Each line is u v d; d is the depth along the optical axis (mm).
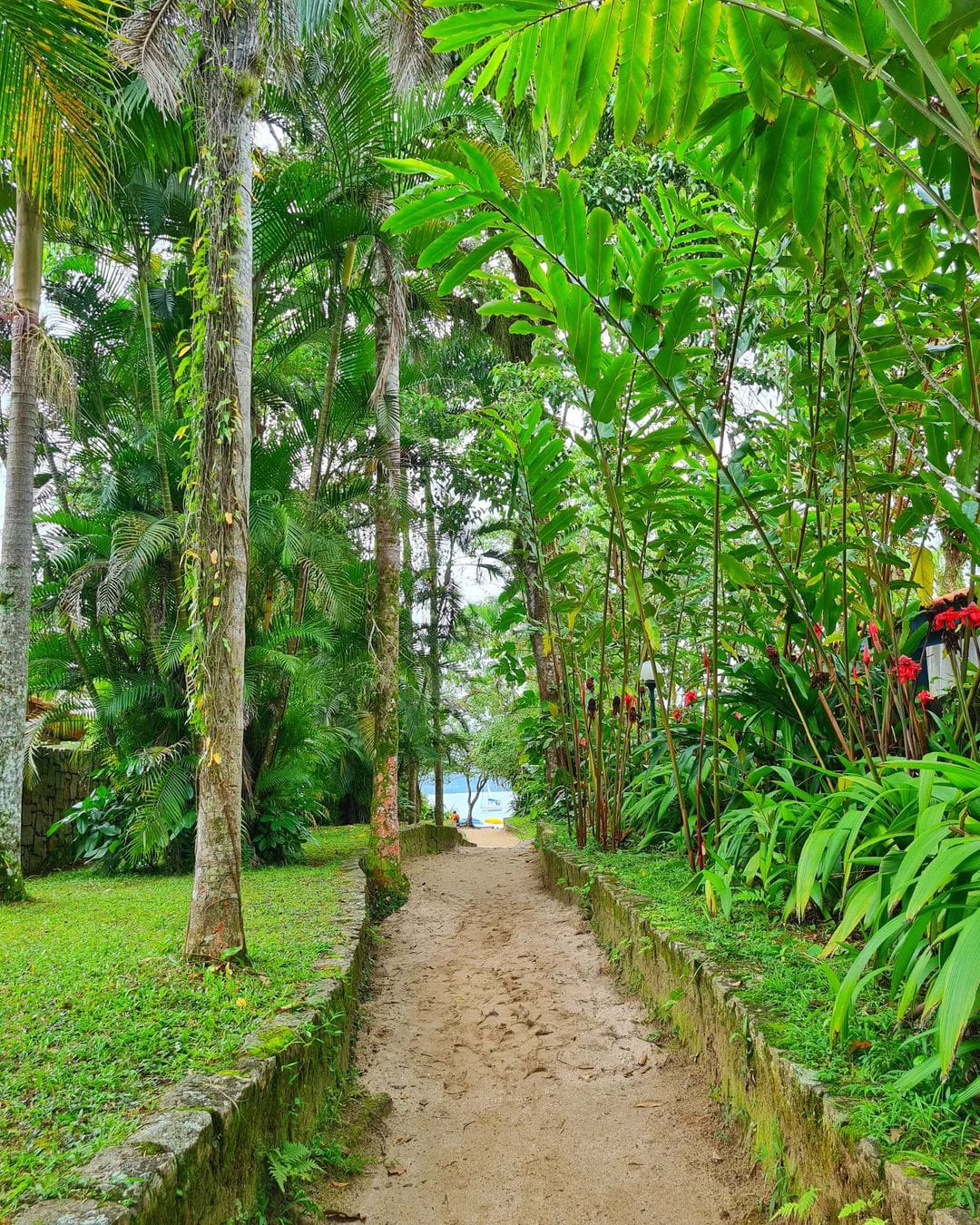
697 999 2834
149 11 3707
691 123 1932
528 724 7914
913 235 2305
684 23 1829
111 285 7301
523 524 5484
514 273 8188
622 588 4242
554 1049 3330
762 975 2617
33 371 5605
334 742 8914
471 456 5516
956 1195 1380
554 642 5641
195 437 3297
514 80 2316
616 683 6309
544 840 6570
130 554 6051
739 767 4043
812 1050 2043
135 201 6250
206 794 3199
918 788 2174
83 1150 1643
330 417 7891
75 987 2896
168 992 2801
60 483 8117
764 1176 2139
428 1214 2357
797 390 3498
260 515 6812
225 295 3320
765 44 1875
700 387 3281
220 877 3164
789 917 3135
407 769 14047
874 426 2924
